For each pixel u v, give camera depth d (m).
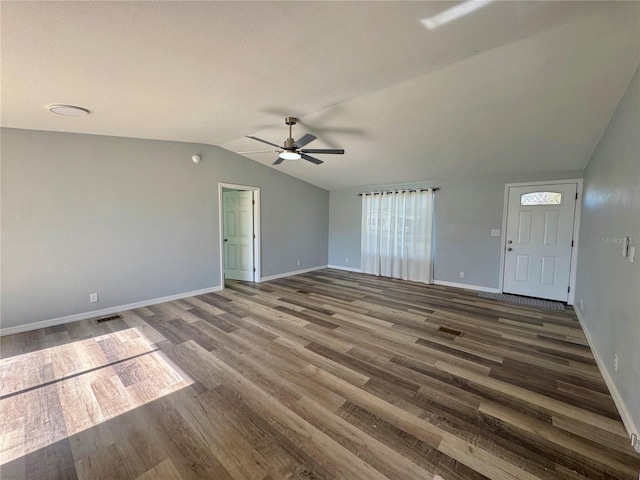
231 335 3.29
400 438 1.79
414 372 2.54
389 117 3.42
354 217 7.14
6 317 3.25
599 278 2.93
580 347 3.03
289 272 6.62
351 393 2.24
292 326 3.56
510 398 2.18
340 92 2.62
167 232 4.48
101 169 3.80
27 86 2.22
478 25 1.73
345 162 5.27
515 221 4.94
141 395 2.20
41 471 1.55
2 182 3.17
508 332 3.40
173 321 3.71
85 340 3.14
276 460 1.63
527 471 1.55
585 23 1.80
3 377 2.43
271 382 2.38
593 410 2.05
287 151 3.44
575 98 2.65
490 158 4.34
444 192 5.68
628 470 1.56
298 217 6.75
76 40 1.66
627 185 2.16
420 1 1.47
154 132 3.80
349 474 1.54
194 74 2.16
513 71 2.40
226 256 6.21
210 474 1.54
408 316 3.93
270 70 2.17
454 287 5.57
